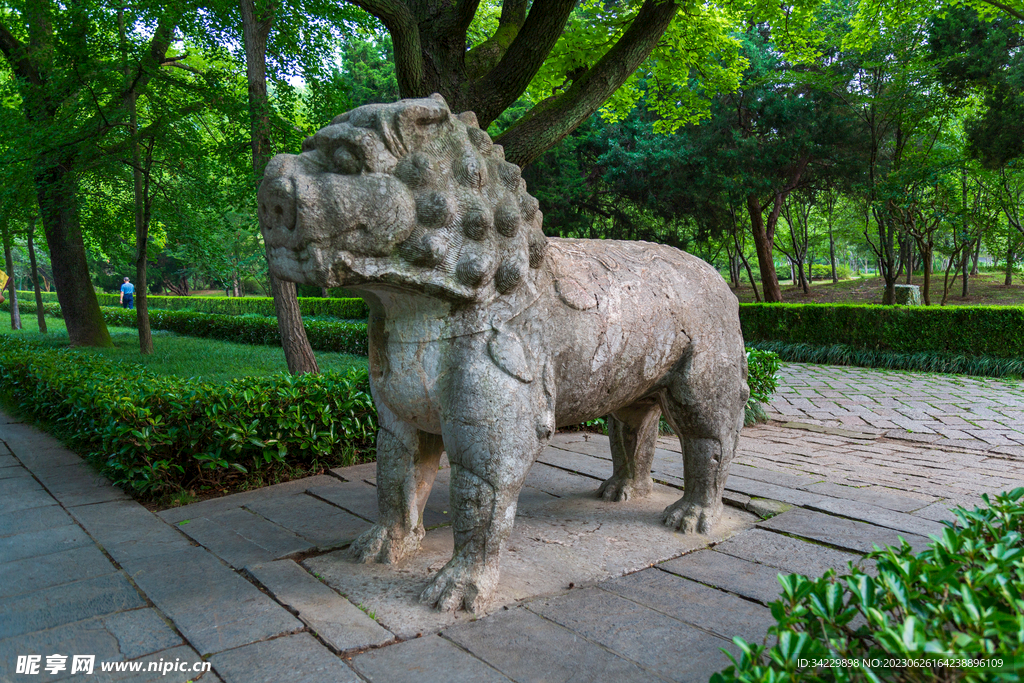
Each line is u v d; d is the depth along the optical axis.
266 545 2.73
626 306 2.40
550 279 2.24
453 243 1.94
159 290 35.75
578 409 2.38
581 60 6.84
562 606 2.14
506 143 5.23
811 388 8.61
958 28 11.86
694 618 2.05
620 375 2.42
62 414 5.10
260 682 1.72
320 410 4.16
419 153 1.89
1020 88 11.47
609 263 2.48
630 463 3.28
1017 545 1.65
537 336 2.15
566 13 4.81
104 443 3.77
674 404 2.72
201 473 3.72
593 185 17.17
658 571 2.41
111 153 8.67
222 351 10.89
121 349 10.73
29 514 3.21
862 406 7.33
